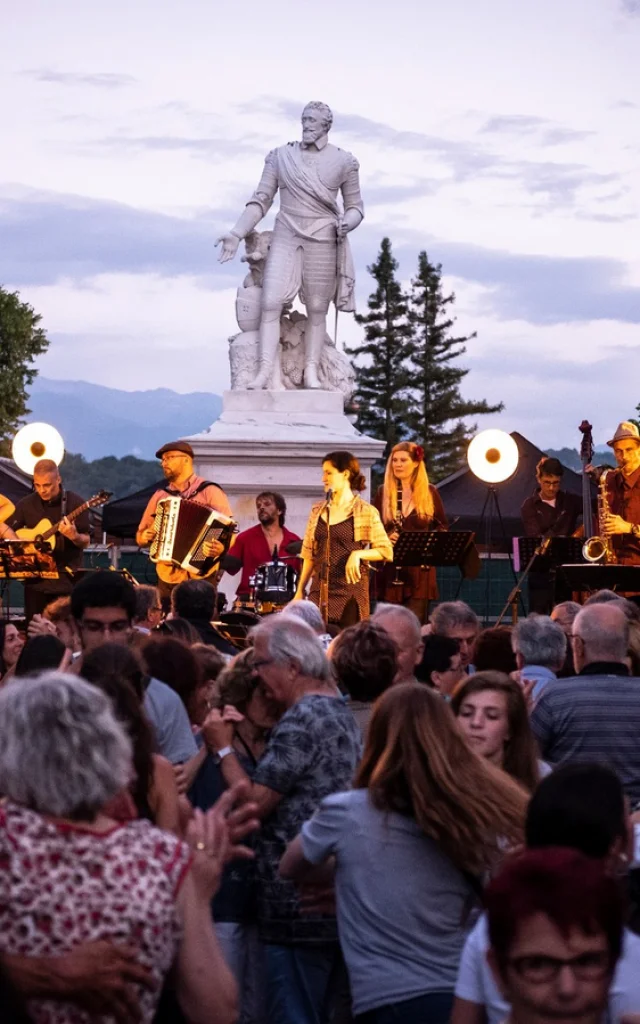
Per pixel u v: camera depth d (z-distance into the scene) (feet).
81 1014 13.83
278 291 69.82
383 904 18.49
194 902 14.56
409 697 18.95
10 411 218.38
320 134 70.44
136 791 18.54
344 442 67.92
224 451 67.51
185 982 14.52
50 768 13.99
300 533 68.23
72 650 36.86
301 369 71.36
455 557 55.01
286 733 21.81
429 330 263.90
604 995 11.93
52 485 56.59
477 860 18.21
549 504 61.98
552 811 15.44
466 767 18.58
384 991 18.34
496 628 30.68
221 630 46.60
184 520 50.67
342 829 18.78
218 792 23.24
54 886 13.85
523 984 11.89
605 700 25.16
